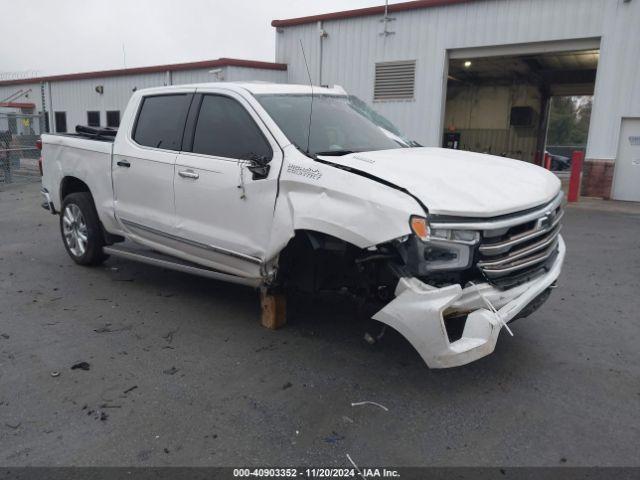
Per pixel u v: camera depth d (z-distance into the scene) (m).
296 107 4.68
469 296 3.38
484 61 18.95
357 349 4.27
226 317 4.93
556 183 4.19
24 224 9.51
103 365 3.95
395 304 3.40
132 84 22.62
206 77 19.44
